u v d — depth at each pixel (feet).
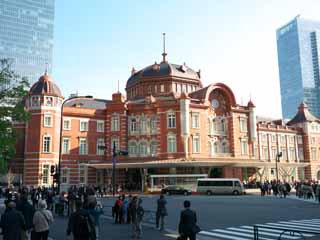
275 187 167.94
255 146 236.84
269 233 59.82
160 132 197.88
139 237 56.39
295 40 602.44
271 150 245.86
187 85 226.99
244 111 218.18
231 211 95.61
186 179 183.52
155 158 195.72
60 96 197.67
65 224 73.20
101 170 201.46
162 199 67.21
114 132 205.57
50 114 191.42
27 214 45.96
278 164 213.87
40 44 498.69
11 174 184.14
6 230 37.55
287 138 257.55
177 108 197.57
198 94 211.61
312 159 262.67
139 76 227.81
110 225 72.02
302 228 63.36
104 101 231.71
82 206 38.09
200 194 178.40
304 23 606.96
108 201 131.44
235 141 210.18
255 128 219.00
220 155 204.03
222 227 67.00
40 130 187.32
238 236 56.95
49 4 517.96
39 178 182.50
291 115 600.80
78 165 197.57
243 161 200.03
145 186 186.60
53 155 188.75
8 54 468.34
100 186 181.47
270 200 135.64
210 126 206.28
